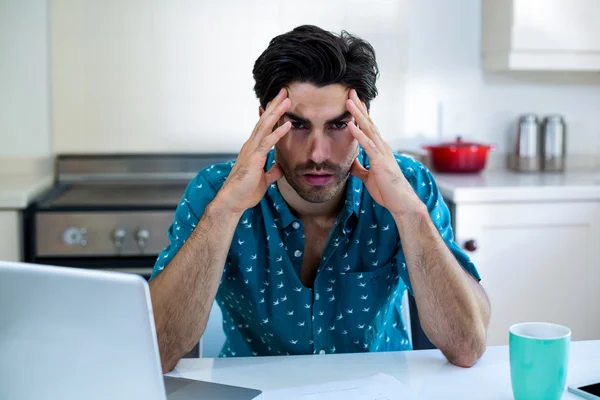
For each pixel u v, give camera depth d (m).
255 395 1.15
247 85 3.22
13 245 2.62
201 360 1.34
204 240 1.36
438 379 1.23
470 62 3.32
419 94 3.31
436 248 1.36
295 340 1.52
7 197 2.58
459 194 2.75
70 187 3.09
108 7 3.14
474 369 1.29
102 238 2.66
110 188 3.07
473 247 2.76
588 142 3.44
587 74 3.39
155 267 1.51
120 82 3.18
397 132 3.31
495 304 2.83
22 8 3.10
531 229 2.81
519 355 1.10
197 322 1.35
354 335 1.53
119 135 3.20
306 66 1.30
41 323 0.94
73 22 3.14
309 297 1.49
